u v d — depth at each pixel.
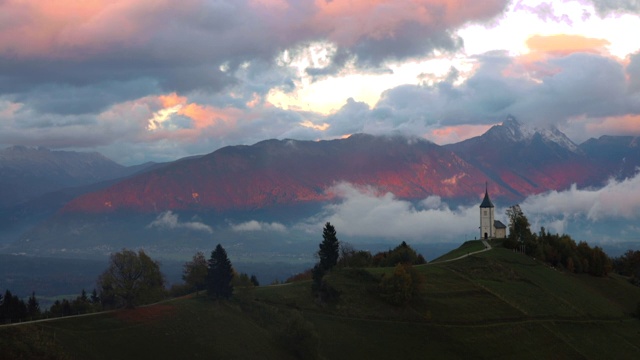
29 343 137.88
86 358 142.50
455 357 198.12
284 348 181.50
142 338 160.62
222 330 179.38
